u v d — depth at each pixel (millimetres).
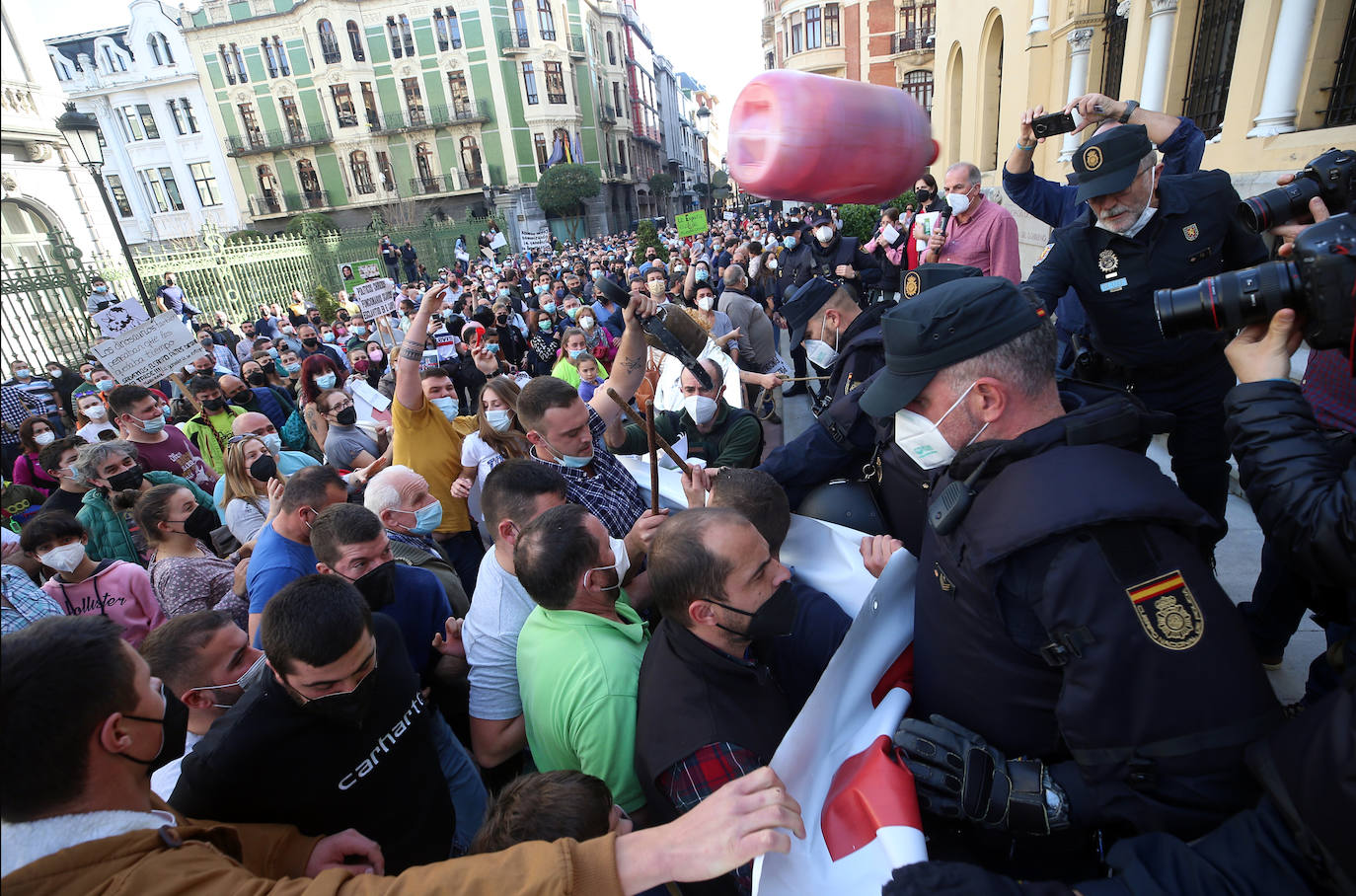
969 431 1211
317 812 1646
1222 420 2324
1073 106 2867
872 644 1465
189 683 1895
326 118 38625
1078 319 3314
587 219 43562
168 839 1062
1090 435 1112
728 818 985
